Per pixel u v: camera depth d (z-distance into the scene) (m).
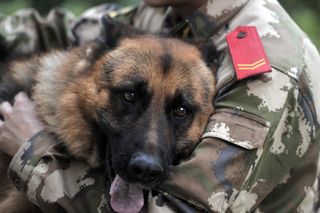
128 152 0.97
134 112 1.00
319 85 1.06
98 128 1.03
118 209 0.96
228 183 0.95
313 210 1.13
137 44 1.04
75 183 0.99
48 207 0.98
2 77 1.23
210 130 0.98
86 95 1.03
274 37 1.03
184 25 1.16
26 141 1.03
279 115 0.98
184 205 0.96
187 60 1.04
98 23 1.32
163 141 0.98
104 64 1.04
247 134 0.96
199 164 0.96
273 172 1.02
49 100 1.08
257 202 1.01
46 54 1.22
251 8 1.09
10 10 2.32
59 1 2.57
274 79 0.99
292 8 2.48
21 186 1.01
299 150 1.03
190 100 1.02
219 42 1.11
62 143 1.05
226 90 1.02
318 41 2.23
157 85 1.00
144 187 0.96
